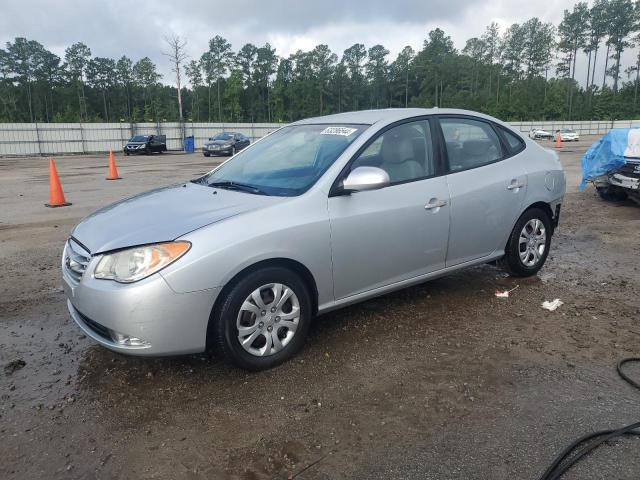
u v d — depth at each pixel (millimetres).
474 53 103375
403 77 97812
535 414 2844
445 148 4270
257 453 2564
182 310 2963
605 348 3623
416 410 2900
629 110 91188
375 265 3771
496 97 93625
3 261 6074
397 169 3932
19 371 3412
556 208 5262
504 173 4621
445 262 4270
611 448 2543
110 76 92812
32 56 87562
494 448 2566
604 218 8312
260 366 3312
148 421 2846
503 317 4184
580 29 101812
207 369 3387
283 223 3270
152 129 41000
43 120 88750
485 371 3318
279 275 3291
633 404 2932
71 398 3082
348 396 3051
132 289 2896
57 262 6016
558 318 4156
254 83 89938
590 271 5406
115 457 2555
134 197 4125
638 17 97875
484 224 4457
